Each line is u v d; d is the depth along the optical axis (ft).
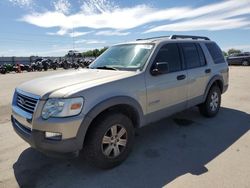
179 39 15.71
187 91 15.29
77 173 10.89
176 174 10.59
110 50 15.74
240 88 32.94
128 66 13.19
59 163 11.81
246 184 9.69
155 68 12.74
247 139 14.28
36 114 9.78
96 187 9.82
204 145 13.60
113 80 11.12
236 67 80.33
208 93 17.74
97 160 10.58
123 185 9.89
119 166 11.37
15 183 10.20
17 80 52.85
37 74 73.77
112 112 11.03
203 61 17.11
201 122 17.57
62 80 11.33
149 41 14.32
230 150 12.84
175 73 14.26
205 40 18.37
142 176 10.50
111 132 10.91
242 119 18.20
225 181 9.93
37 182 10.27
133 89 11.70
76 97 9.66
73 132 9.59
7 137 15.33
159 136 15.08
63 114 9.46
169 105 13.99
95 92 10.24
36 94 10.14
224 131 15.74
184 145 13.66
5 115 20.76
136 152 12.84
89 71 13.33
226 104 23.26
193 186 9.63
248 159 11.78
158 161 11.80
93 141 10.36
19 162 11.99
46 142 9.62
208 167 11.11
